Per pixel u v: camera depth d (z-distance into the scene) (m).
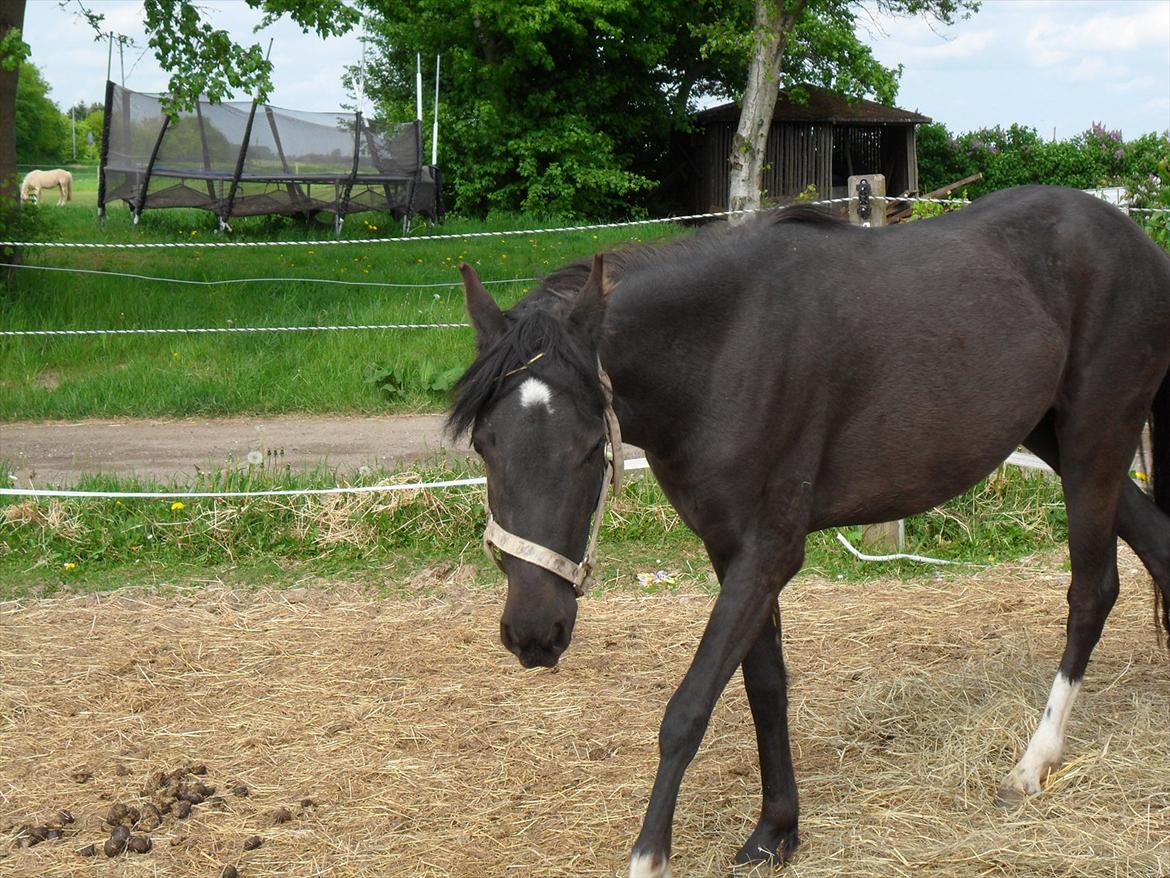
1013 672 4.23
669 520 6.25
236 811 3.53
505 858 3.22
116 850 3.29
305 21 12.48
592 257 2.88
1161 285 3.65
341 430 8.47
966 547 6.04
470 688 4.42
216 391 9.24
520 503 2.50
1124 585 5.26
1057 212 3.60
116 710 4.29
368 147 19.36
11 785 3.72
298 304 12.36
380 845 3.32
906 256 3.24
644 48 22.75
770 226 3.14
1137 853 3.00
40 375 9.96
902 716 3.96
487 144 23.02
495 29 22.28
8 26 12.07
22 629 5.11
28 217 12.46
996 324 3.27
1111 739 3.67
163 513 6.22
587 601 5.40
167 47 12.53
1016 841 3.09
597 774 3.69
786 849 3.17
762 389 2.91
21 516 6.16
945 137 26.97
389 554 6.05
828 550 6.00
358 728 4.09
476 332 2.71
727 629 2.90
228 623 5.18
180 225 19.25
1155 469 3.97
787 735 3.20
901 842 3.15
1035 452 3.97
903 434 3.17
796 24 21.41
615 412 2.86
